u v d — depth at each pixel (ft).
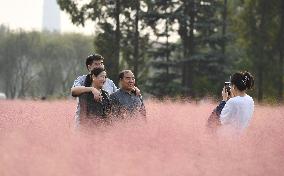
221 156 36.14
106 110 47.67
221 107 49.98
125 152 34.32
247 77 47.67
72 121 52.80
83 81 50.11
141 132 40.34
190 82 289.33
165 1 294.87
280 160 36.29
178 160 33.63
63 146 34.96
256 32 302.45
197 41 300.20
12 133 38.68
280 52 299.79
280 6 301.02
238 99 47.01
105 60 286.66
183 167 32.24
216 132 46.65
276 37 302.04
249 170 33.94
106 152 34.06
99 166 30.58
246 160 35.68
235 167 33.81
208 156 35.83
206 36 295.07
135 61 294.87
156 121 47.57
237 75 47.85
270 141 40.98
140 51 301.63
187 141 38.70
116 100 51.08
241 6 313.53
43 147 34.55
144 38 299.99
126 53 297.74
